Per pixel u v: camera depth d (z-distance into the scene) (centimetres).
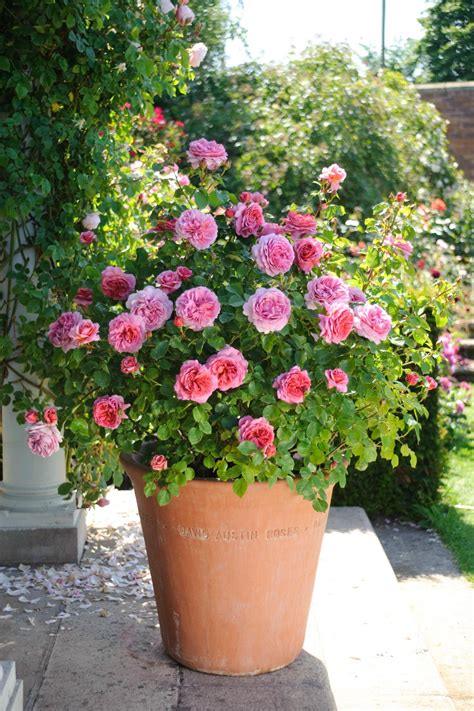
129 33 291
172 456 228
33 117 286
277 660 241
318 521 236
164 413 228
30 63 282
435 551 415
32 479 319
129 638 261
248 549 227
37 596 290
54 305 291
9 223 299
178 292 234
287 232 238
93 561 318
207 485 221
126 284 236
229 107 823
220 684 235
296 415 221
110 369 237
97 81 293
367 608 301
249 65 877
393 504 451
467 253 851
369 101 743
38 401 293
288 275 235
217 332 223
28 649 253
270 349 218
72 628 267
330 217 257
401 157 756
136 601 288
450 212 842
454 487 503
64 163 303
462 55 1906
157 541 236
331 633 283
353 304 237
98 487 309
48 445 257
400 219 262
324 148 707
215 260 241
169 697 228
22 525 315
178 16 296
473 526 443
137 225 360
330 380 216
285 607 237
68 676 238
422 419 446
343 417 224
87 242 290
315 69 797
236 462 217
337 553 353
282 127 731
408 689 252
